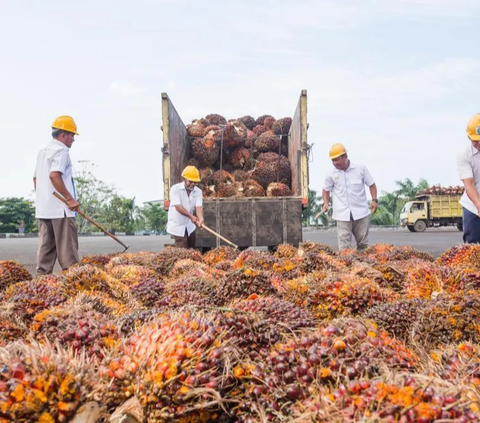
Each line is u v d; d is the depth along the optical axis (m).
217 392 2.28
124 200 86.50
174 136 13.61
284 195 14.39
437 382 2.08
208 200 12.61
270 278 5.02
